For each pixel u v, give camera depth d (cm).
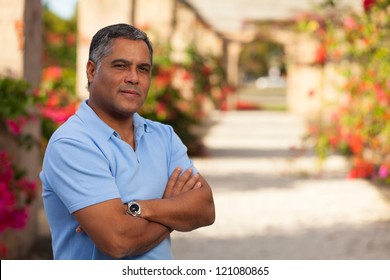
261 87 7069
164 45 1531
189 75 1598
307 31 1280
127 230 274
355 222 915
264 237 832
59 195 279
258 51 5712
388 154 1251
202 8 2389
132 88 283
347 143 1313
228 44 3269
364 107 1165
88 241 285
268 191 1162
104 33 285
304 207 1020
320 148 1345
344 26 1176
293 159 1541
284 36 2859
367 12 1102
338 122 1290
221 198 1094
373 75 1136
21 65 696
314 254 748
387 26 1116
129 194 284
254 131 2316
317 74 2702
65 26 2283
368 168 1260
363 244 793
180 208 291
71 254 288
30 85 654
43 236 814
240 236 838
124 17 1068
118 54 282
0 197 596
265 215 964
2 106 637
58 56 1891
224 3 2461
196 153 1650
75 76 1200
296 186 1216
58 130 286
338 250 765
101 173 277
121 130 293
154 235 284
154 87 1465
